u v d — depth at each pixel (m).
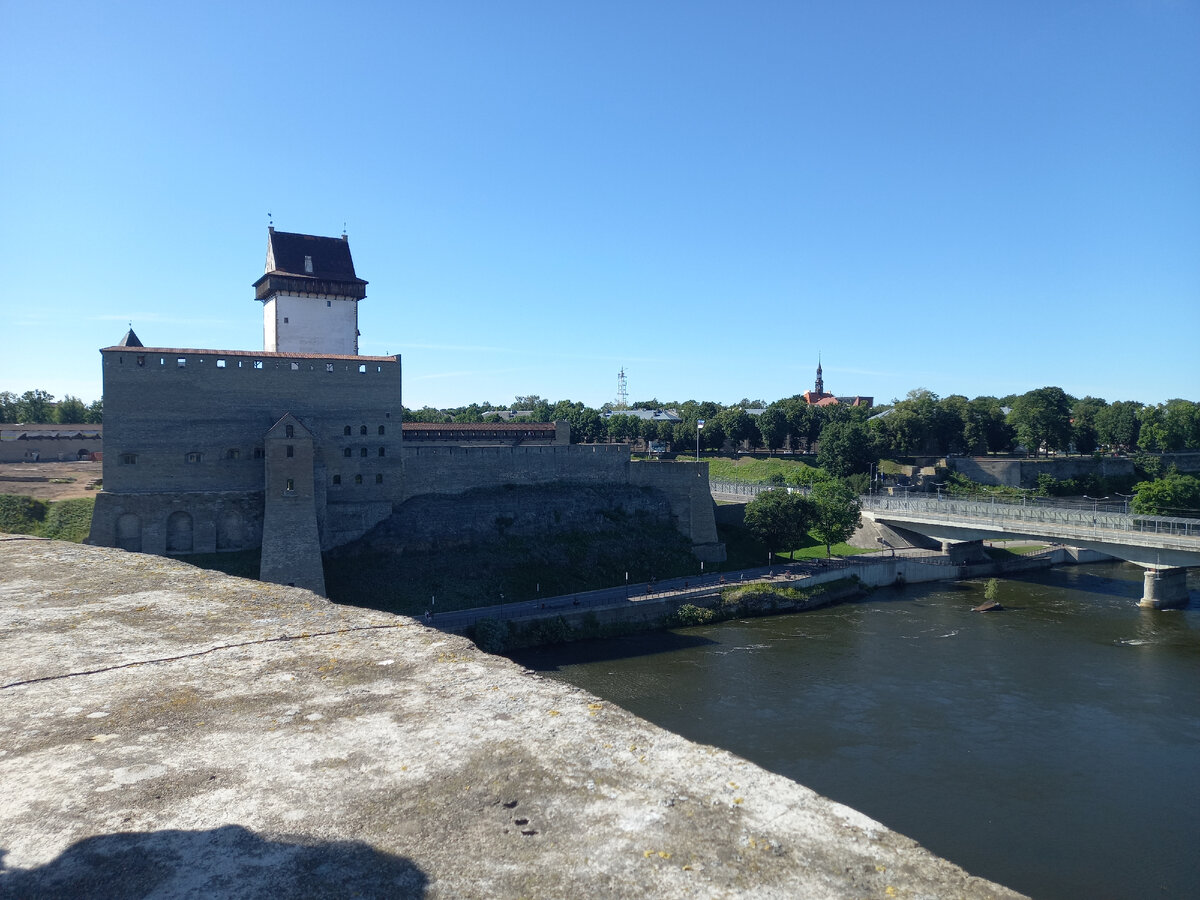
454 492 83.62
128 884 6.21
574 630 64.44
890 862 6.82
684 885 6.37
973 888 6.52
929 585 88.75
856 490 120.06
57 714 9.26
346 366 75.62
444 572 72.56
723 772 8.23
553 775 7.99
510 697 9.92
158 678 10.47
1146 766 39.69
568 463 92.06
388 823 7.12
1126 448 185.88
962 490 134.12
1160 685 51.78
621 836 7.01
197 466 68.75
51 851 6.61
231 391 70.38
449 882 6.32
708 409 176.12
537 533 82.00
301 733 8.81
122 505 65.06
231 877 6.33
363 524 74.56
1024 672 54.69
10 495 68.25
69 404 160.88
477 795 7.59
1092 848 32.41
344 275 89.00
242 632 12.62
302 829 7.00
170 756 8.23
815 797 7.84
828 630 67.31
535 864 6.58
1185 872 30.83
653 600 69.50
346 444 75.69
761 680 53.34
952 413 155.38
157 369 67.62
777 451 162.75
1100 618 71.19
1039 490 139.62
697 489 93.12
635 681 53.38
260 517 69.25
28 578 16.52
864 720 45.84
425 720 9.21
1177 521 82.75
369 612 14.12
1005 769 39.38
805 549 101.62
